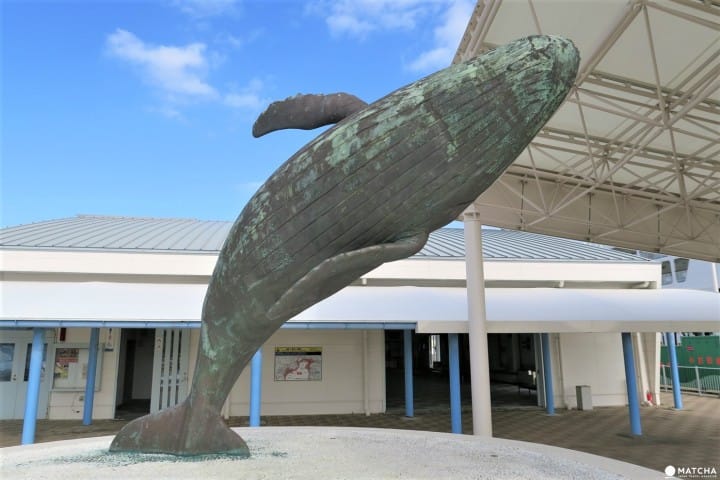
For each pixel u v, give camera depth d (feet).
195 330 46.47
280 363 46.96
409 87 9.53
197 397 13.88
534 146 36.01
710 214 43.24
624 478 12.55
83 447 16.39
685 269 103.96
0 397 43.34
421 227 10.05
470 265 32.19
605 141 35.37
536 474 12.78
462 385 72.38
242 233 11.27
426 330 32.96
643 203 43.50
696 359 63.87
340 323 35.68
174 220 67.41
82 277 41.83
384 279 46.78
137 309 35.40
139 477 12.04
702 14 22.86
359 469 13.03
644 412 48.06
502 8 24.12
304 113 11.69
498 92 8.71
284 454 14.84
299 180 10.25
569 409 50.49
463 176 9.28
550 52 8.60
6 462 14.02
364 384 47.32
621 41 25.31
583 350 52.90
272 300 11.30
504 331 34.27
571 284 51.37
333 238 10.27
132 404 51.06
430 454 15.14
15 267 40.63
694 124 30.42
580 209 42.42
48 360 44.14
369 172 9.53
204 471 12.55
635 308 41.22
